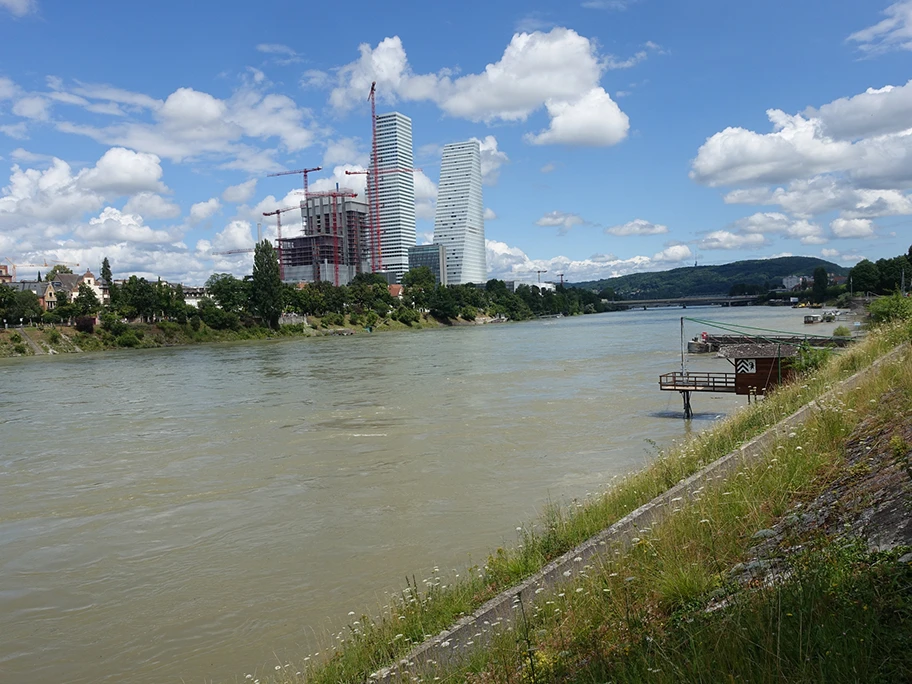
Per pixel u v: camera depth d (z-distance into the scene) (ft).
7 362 381.60
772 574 26.66
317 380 254.06
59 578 73.61
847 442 42.47
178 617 62.64
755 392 148.36
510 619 34.58
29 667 55.47
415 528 82.79
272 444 139.64
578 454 119.14
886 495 29.22
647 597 29.84
